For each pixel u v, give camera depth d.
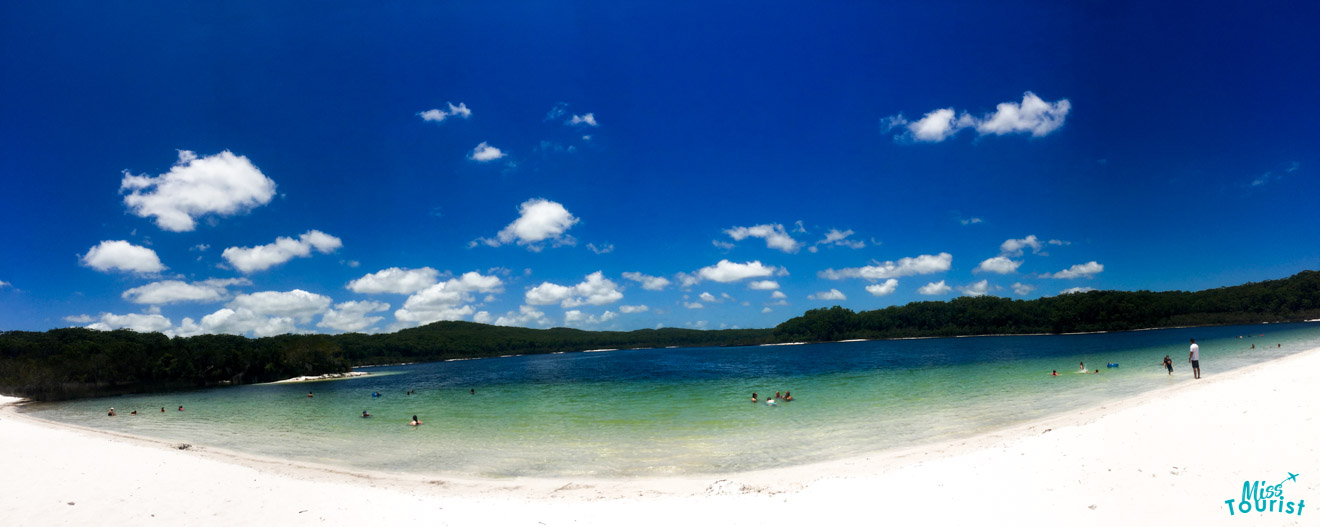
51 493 14.64
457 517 12.97
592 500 14.71
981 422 23.34
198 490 15.15
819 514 11.69
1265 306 136.38
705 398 39.88
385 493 15.39
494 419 32.62
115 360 80.62
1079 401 26.94
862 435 22.39
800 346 195.12
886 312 199.75
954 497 11.72
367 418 35.75
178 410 47.25
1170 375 34.91
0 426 29.02
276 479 16.91
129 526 12.05
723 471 17.81
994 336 167.88
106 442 23.41
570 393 49.25
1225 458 11.38
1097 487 11.05
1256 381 20.73
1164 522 9.21
